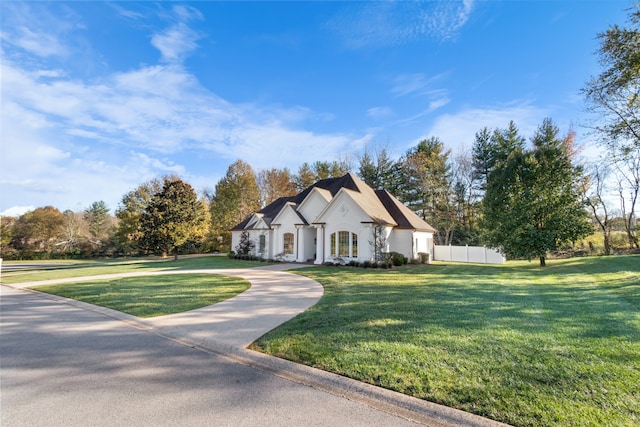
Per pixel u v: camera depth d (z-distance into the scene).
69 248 46.03
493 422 3.14
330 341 5.75
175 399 3.84
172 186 33.41
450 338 5.73
